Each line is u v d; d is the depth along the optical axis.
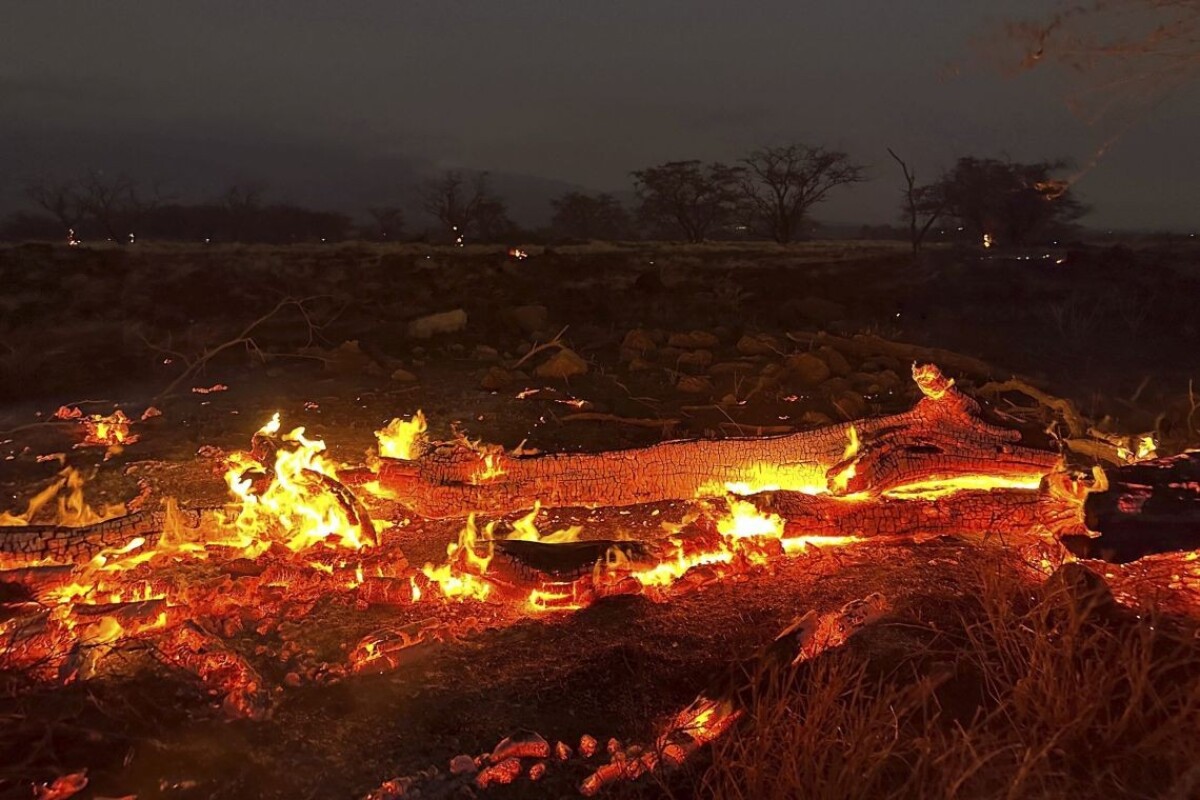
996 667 3.25
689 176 61.16
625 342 11.60
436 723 3.21
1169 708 2.93
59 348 11.30
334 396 8.98
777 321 14.59
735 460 5.27
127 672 3.47
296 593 4.14
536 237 55.22
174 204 79.69
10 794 2.80
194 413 8.29
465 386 9.45
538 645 3.71
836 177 50.97
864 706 3.03
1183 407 7.37
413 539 4.93
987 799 2.60
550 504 5.25
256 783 2.89
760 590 4.10
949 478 4.89
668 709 3.28
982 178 35.09
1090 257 19.88
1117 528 3.66
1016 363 11.45
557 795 2.85
